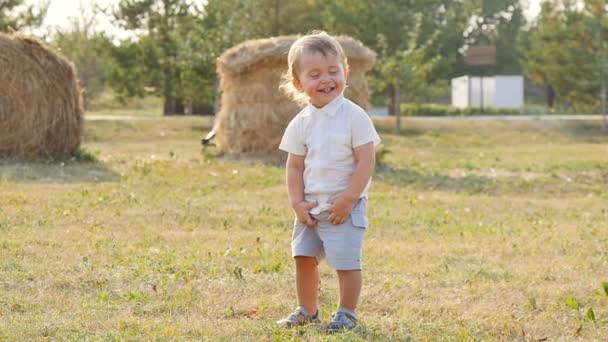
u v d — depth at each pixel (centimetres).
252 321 505
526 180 1449
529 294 592
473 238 841
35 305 537
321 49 480
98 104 5150
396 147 2380
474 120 3064
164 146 2241
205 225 899
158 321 499
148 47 3325
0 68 1633
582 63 3269
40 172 1406
